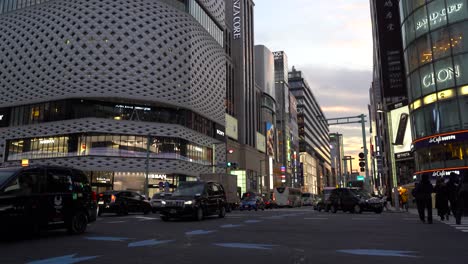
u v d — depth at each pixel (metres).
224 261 6.75
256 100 95.94
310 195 78.81
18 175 10.11
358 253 7.51
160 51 57.47
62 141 52.78
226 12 88.50
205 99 65.75
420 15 33.09
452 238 9.73
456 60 29.84
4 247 8.63
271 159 96.19
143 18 56.94
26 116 56.16
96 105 53.69
